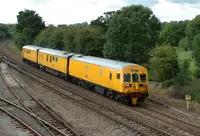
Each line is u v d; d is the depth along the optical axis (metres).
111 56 44.53
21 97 27.30
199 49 36.03
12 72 43.38
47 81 37.34
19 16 95.38
